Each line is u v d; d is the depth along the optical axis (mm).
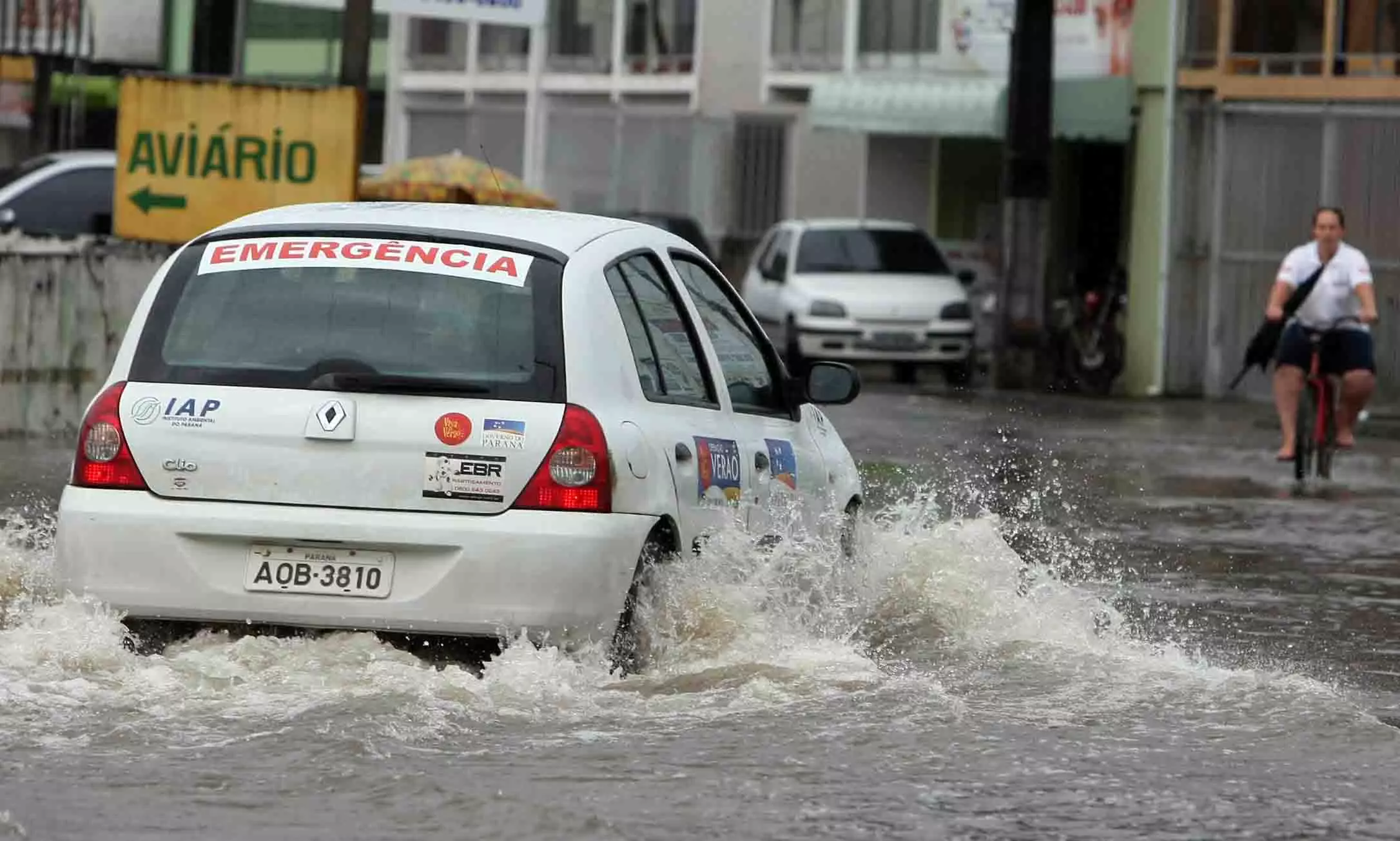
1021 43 69438
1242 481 41469
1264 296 70438
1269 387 70562
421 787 14102
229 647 16844
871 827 13539
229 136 45406
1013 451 46000
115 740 15023
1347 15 68938
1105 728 16484
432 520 16609
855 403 59812
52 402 40406
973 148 92625
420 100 114812
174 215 45562
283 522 16719
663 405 18188
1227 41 70500
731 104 101938
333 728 15383
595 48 108062
